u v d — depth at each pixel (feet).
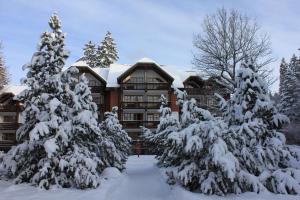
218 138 39.34
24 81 51.72
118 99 164.96
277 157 44.39
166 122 74.79
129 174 68.18
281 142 44.65
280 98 140.46
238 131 44.21
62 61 53.31
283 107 131.85
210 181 38.81
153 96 170.30
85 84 54.24
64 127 46.91
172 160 51.24
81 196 40.01
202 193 39.14
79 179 44.24
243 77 48.24
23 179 49.08
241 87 48.32
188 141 39.60
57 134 46.01
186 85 165.78
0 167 63.00
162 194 45.52
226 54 114.62
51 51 52.39
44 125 45.47
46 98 48.62
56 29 53.98
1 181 52.90
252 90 46.98
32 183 46.57
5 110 162.91
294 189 39.55
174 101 163.22
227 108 51.21
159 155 84.23
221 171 38.88
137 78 169.27
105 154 61.46
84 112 49.32
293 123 103.76
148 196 44.19
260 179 40.57
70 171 46.29
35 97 50.26
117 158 64.34
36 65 52.06
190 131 41.50
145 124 160.97
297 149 47.34
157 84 164.04
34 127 46.70
